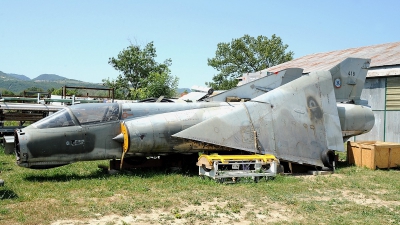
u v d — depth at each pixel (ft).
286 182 33.37
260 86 46.80
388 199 28.25
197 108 39.47
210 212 23.27
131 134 34.42
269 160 34.63
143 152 35.63
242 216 22.70
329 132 41.34
